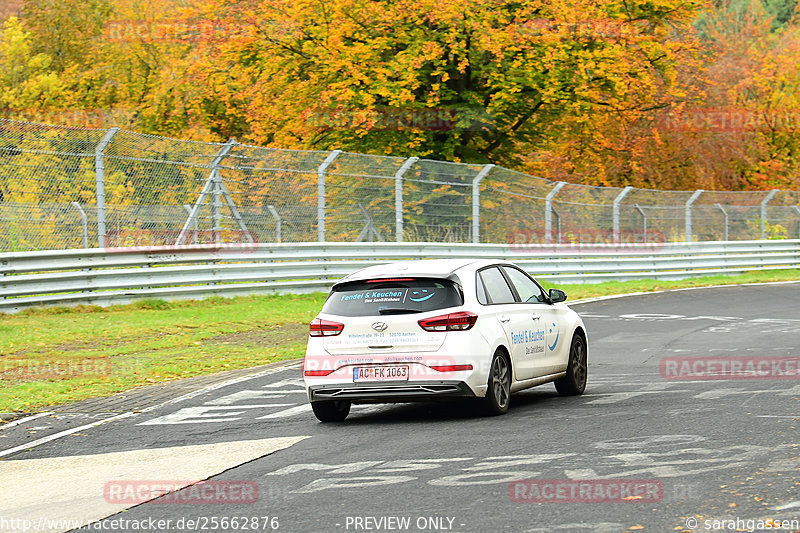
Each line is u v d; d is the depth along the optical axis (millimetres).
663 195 124250
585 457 27766
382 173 95250
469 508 22844
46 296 70750
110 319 68500
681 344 59250
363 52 123188
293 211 88062
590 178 174000
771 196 138375
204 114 159250
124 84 178375
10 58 176125
